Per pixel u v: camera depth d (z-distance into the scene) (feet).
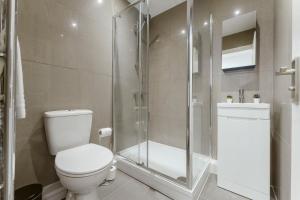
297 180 2.03
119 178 5.10
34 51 3.84
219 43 5.50
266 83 4.69
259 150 3.98
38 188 3.55
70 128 4.20
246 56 4.96
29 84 3.77
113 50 5.96
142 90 6.61
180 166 5.15
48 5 4.10
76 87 4.80
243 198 4.12
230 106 4.37
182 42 6.45
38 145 3.95
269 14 4.64
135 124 6.46
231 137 4.38
